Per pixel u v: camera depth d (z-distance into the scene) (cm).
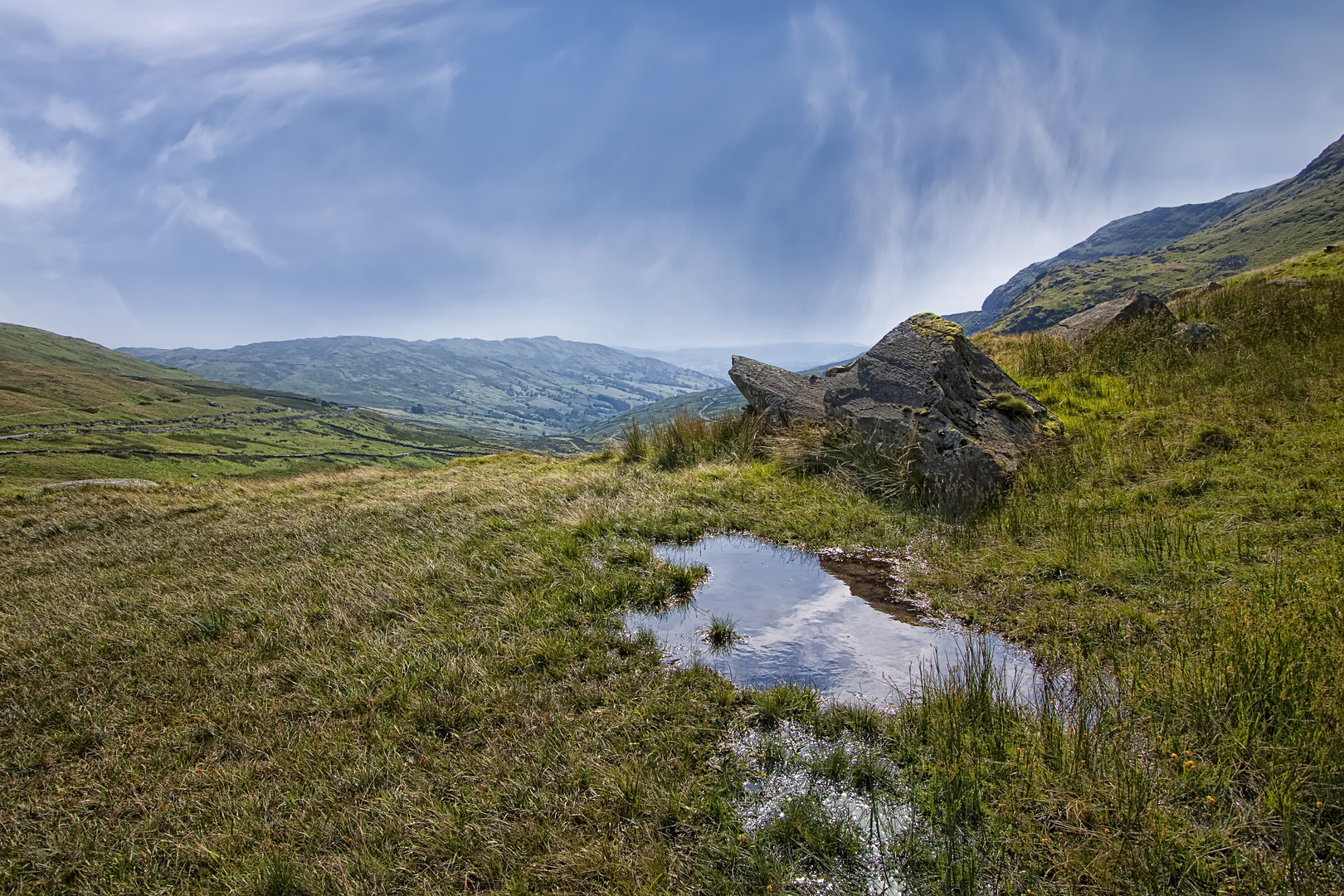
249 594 755
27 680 614
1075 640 511
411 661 554
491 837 363
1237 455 793
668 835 354
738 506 921
